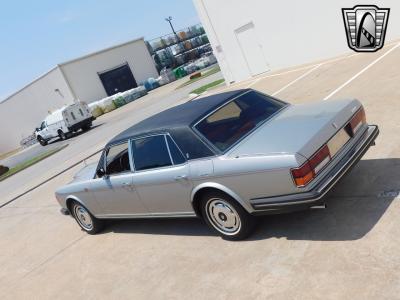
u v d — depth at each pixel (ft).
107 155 19.25
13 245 27.37
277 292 11.93
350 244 12.62
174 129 15.96
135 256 17.99
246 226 14.90
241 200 14.35
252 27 59.57
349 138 14.73
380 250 11.84
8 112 175.32
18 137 177.06
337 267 11.87
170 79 169.68
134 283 15.85
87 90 157.38
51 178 48.73
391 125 20.62
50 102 159.12
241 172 13.80
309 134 13.56
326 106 15.75
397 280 10.52
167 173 16.22
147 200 17.92
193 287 13.96
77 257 20.66
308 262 12.63
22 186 53.42
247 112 16.42
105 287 16.46
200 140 15.25
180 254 16.48
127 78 173.78
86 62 159.63
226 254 15.02
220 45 66.28
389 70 31.45
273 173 13.14
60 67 149.59
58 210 31.83
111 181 19.16
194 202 16.03
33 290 18.94
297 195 12.97
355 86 30.96
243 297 12.36
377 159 17.46
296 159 12.71
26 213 35.27
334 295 10.87
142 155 17.35
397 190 14.44
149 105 100.07
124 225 22.24
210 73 127.65
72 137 104.06
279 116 16.34
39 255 23.31
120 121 89.97
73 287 17.58
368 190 15.19
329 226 13.99
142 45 183.42
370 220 13.38
